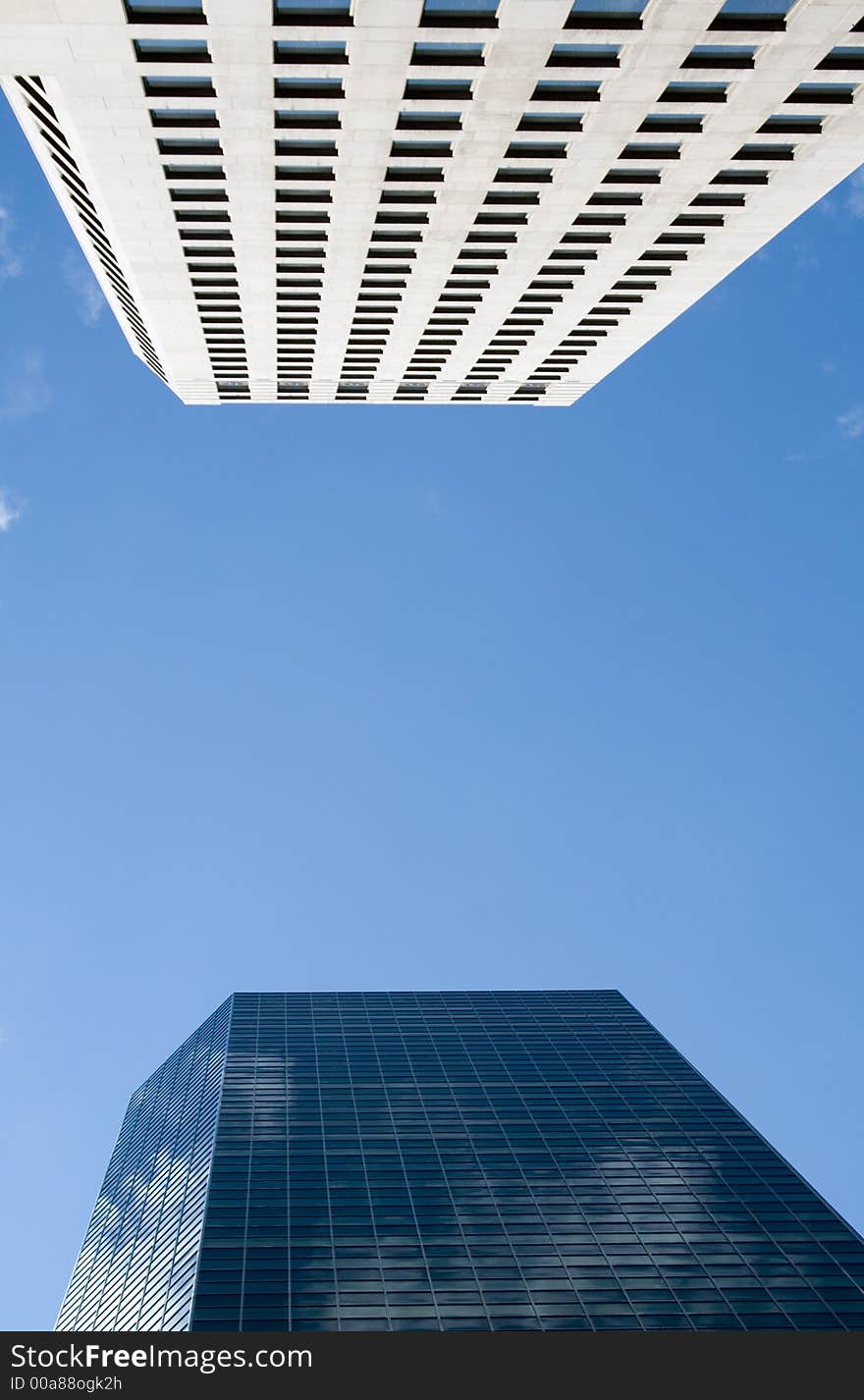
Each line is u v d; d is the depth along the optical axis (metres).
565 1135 97.62
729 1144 96.50
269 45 31.84
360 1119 99.12
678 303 56.00
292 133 37.03
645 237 47.19
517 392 73.31
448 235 46.69
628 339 61.78
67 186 52.28
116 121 36.25
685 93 35.75
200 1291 69.62
